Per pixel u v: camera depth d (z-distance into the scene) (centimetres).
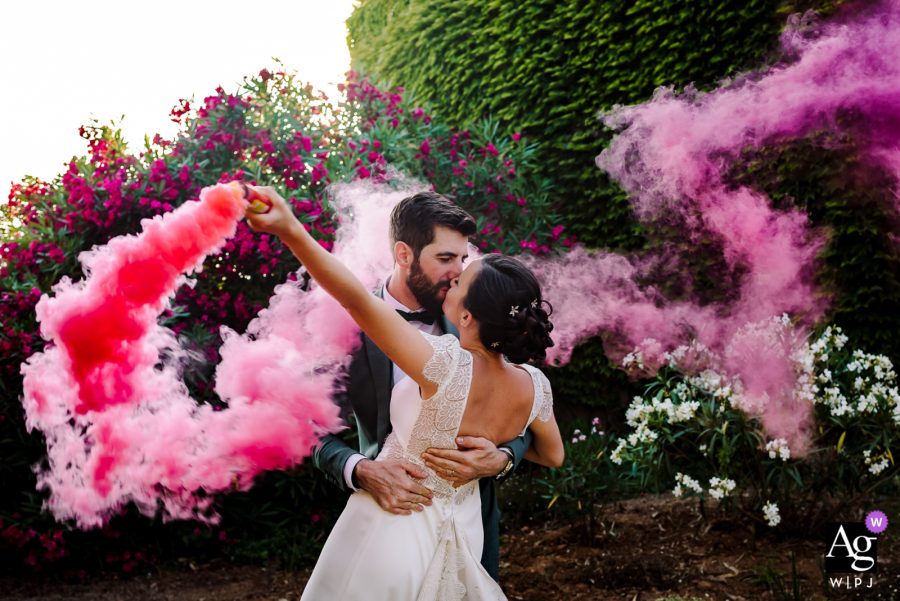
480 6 546
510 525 400
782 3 435
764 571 315
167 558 390
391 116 463
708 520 365
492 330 179
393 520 177
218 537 393
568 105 500
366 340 198
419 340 173
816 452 329
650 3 465
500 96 520
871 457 321
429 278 214
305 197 397
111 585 363
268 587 355
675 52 464
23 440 367
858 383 322
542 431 204
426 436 177
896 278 432
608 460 436
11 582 366
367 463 182
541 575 339
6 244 394
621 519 387
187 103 425
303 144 409
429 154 452
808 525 340
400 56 605
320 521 398
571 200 511
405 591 173
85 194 387
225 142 414
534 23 513
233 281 394
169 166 409
